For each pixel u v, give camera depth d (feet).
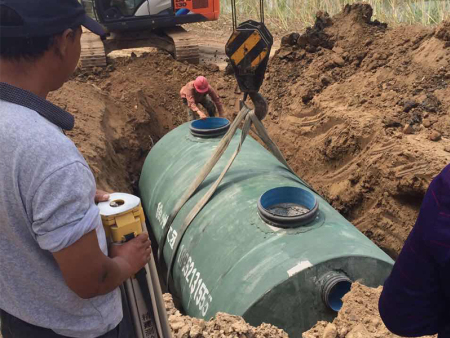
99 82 32.24
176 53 35.09
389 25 39.27
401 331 4.91
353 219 22.65
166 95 32.35
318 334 10.81
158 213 20.59
